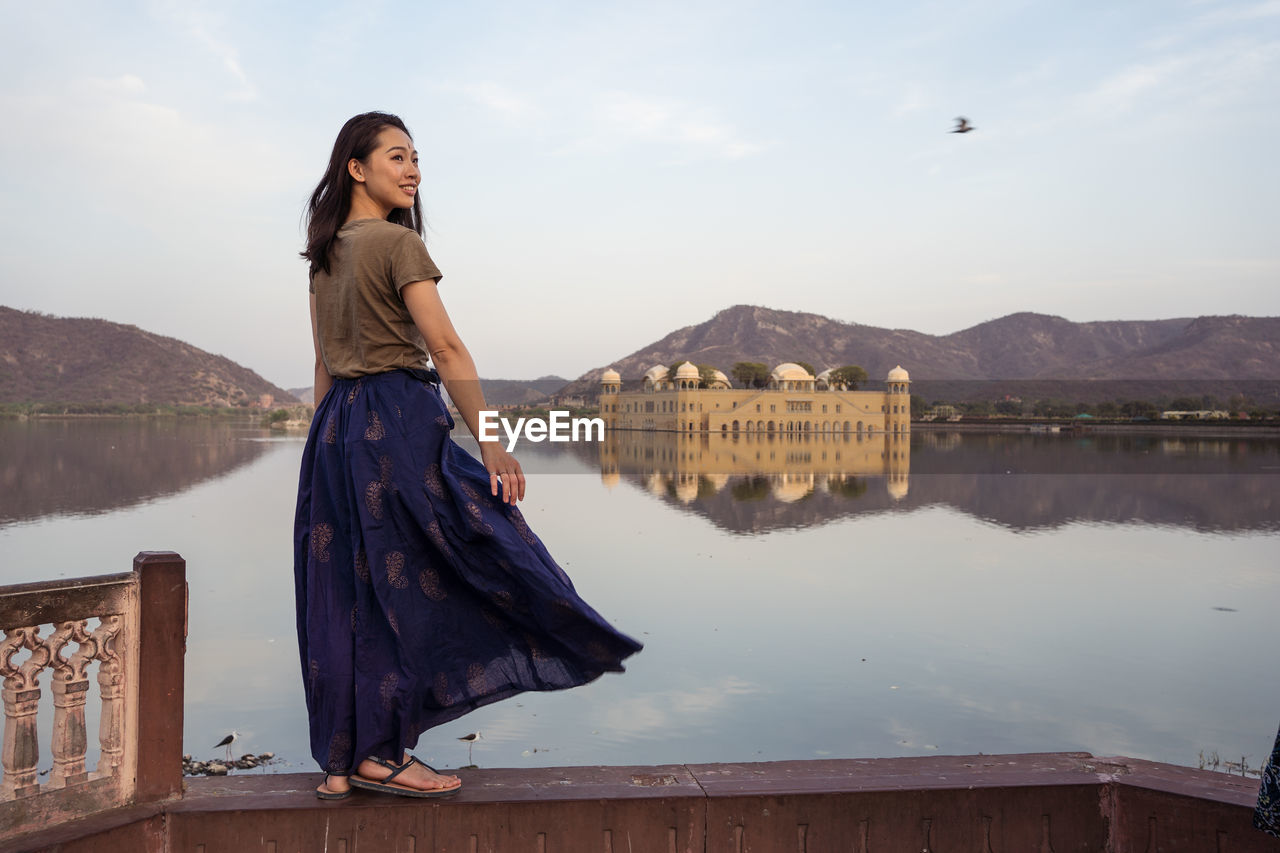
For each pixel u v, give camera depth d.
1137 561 19.23
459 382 1.99
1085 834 2.12
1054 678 9.86
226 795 1.98
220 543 20.00
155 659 1.96
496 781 2.06
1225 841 2.01
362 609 1.96
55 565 17.61
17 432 80.94
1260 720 8.62
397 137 2.15
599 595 14.30
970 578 16.62
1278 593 15.52
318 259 2.08
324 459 2.03
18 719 1.82
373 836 1.92
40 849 1.75
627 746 7.41
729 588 14.97
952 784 2.09
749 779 2.10
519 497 2.03
